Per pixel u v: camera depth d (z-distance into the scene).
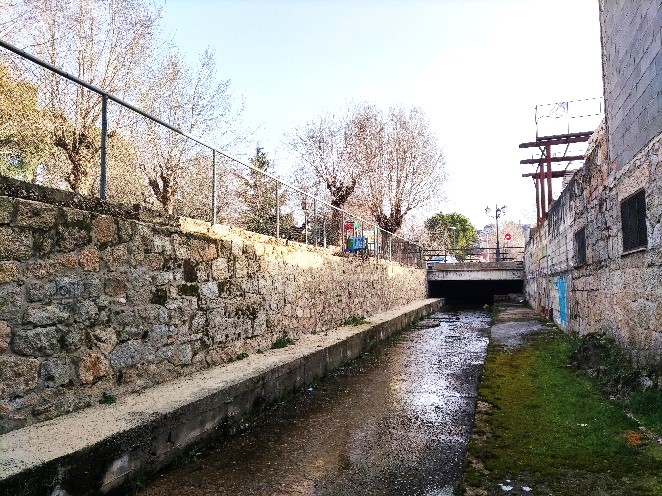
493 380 6.73
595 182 8.10
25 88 7.08
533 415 5.09
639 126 5.73
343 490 3.91
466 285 33.50
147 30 15.39
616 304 6.88
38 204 4.02
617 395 5.52
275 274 8.65
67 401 4.23
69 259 4.30
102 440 3.59
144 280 5.25
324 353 8.35
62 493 3.24
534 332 11.76
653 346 5.36
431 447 4.89
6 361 3.71
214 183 7.07
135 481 3.91
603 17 7.39
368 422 5.77
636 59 5.79
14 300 3.79
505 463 3.87
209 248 6.55
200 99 17.30
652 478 3.47
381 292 17.00
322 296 11.16
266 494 3.85
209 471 4.32
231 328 7.04
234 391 5.45
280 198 9.84
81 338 4.40
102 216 4.71
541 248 17.08
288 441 5.11
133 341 5.05
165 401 4.67
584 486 3.41
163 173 8.46
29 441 3.52
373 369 9.16
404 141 27.58
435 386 7.70
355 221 15.35
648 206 5.43
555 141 15.33
